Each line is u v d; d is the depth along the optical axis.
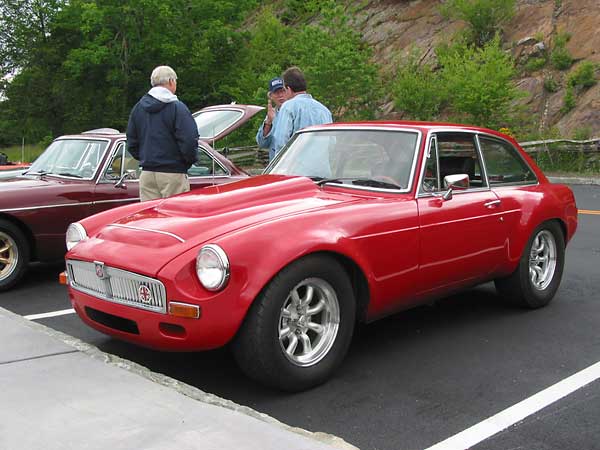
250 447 2.68
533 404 3.58
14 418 2.95
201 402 3.13
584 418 3.41
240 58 35.25
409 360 4.27
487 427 3.30
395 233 4.11
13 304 5.79
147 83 34.47
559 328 4.98
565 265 7.31
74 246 4.10
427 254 4.35
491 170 5.14
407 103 24.58
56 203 6.42
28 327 4.24
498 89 21.72
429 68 24.97
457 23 29.67
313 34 26.66
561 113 23.33
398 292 4.23
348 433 3.23
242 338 3.46
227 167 7.61
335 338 3.80
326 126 5.09
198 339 3.40
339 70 25.55
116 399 3.14
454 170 4.85
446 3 29.41
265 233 3.52
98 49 32.97
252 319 3.44
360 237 3.89
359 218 3.94
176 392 3.23
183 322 3.39
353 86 25.58
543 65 25.47
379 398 3.65
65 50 38.62
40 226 6.34
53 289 6.37
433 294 4.59
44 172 7.10
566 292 6.11
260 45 36.03
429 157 4.53
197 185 7.29
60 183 6.62
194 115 9.43
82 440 2.75
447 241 4.49
